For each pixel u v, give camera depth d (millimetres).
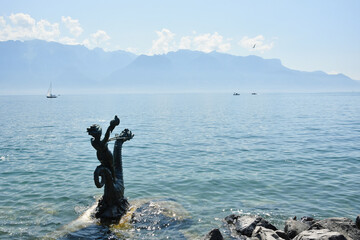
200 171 22266
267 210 14984
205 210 14930
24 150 30125
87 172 21906
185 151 29812
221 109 103062
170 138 38375
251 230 12172
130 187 18469
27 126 51781
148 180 19969
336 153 27875
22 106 131000
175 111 94250
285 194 17266
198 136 40000
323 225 11680
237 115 75625
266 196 16969
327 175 20828
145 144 33875
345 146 31391
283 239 10875
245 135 40469
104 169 13055
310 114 76000
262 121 59406
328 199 16375
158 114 81375
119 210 13570
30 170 22359
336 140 35375
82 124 55688
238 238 11977
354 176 20484
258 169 22688
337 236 10008
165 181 19750
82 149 30781
